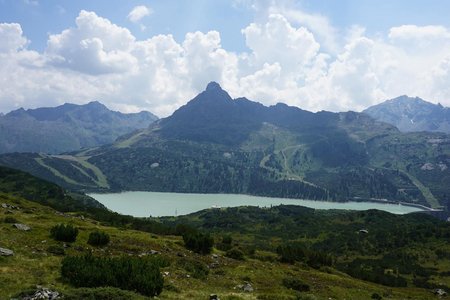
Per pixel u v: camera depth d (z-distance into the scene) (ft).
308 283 218.79
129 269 123.03
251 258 290.97
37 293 100.32
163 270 169.78
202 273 180.75
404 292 330.75
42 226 222.28
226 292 151.23
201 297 129.80
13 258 143.95
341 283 250.98
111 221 413.18
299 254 356.38
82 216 391.24
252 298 139.54
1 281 113.80
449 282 554.46
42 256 155.33
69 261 128.98
